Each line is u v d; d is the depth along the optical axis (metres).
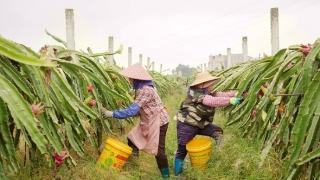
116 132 6.89
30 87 4.07
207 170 5.30
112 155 5.09
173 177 5.41
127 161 5.56
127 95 6.41
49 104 4.05
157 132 5.13
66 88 4.43
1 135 3.48
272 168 4.67
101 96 5.88
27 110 3.41
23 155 4.83
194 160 5.38
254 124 5.64
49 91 4.32
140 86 5.11
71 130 4.74
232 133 6.60
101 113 5.50
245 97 6.20
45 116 4.03
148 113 5.12
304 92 4.16
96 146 5.55
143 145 5.22
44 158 4.54
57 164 4.36
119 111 5.16
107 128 5.79
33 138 3.38
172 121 9.08
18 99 3.38
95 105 5.42
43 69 4.27
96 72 5.77
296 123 3.86
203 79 5.24
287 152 4.63
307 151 3.88
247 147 5.31
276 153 4.87
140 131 5.28
